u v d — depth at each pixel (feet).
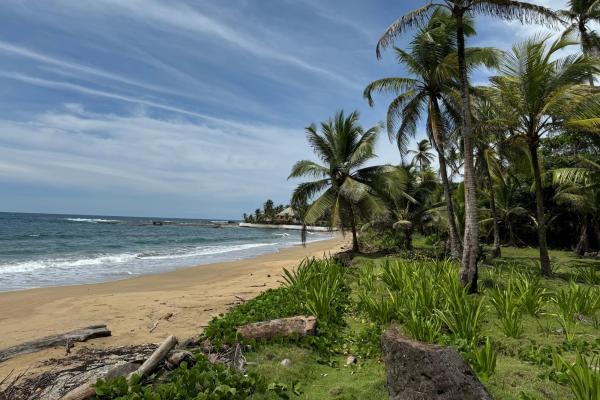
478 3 35.73
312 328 21.29
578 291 27.89
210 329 21.25
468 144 36.86
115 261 74.49
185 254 92.79
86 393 14.19
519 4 34.06
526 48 42.93
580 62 42.16
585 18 65.87
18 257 76.43
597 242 88.74
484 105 52.29
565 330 21.71
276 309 25.85
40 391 15.65
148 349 20.98
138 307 33.45
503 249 87.20
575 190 69.87
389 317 24.91
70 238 134.62
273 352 19.20
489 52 47.16
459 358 12.36
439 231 84.48
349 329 24.40
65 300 36.99
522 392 14.25
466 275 34.94
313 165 69.26
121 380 14.48
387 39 37.58
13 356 20.85
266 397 14.76
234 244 134.41
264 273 56.75
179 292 41.22
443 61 48.62
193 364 17.17
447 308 23.91
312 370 18.03
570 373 14.21
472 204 35.81
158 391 14.20
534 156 46.42
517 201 95.35
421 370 12.42
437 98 56.85
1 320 30.01
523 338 21.81
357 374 17.61
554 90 43.45
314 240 167.43
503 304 25.08
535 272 45.24
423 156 141.79
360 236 98.32
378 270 42.70
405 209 82.38
